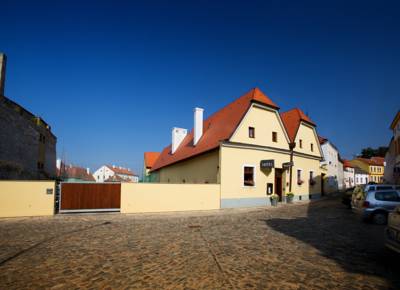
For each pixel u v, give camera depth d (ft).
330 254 22.82
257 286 16.12
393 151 92.63
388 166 105.70
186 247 25.41
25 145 81.92
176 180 93.56
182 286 16.20
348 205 60.64
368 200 39.47
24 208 48.26
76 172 225.97
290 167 74.28
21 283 16.83
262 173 68.33
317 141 92.53
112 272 18.69
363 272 18.45
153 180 147.23
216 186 60.64
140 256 22.48
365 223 39.06
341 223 39.22
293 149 78.64
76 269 19.35
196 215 50.65
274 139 73.20
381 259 21.36
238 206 62.59
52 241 28.37
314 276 17.74
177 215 50.78
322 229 34.50
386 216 38.27
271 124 72.95
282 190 74.38
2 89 74.49
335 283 16.56
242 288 15.84
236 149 63.98
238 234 31.55
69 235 31.58
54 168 118.52
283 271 18.70
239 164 64.08
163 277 17.70
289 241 27.73
